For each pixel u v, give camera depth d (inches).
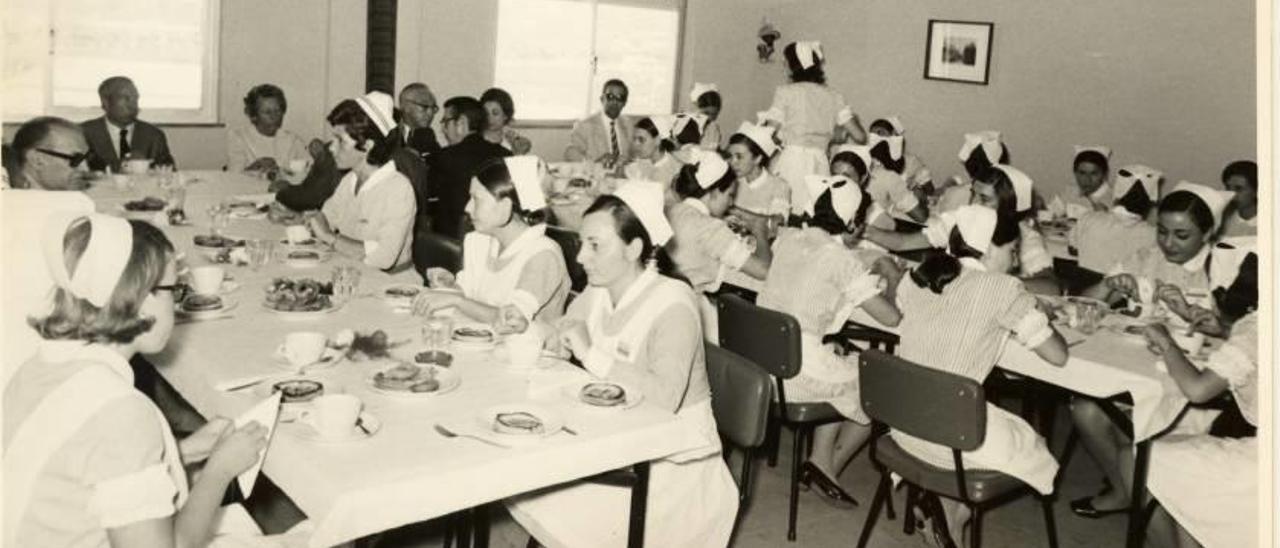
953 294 110.5
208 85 253.9
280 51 263.1
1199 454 103.1
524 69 313.7
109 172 192.7
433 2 286.5
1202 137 258.7
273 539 74.6
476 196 111.3
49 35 209.9
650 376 89.9
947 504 119.2
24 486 56.3
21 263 66.9
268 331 100.0
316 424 71.6
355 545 89.0
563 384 87.6
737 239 144.3
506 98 229.3
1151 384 107.8
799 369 119.0
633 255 92.1
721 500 95.7
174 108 249.9
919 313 113.7
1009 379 147.9
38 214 69.2
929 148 318.7
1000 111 299.3
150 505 57.3
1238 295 120.3
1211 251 126.3
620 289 93.9
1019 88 294.2
